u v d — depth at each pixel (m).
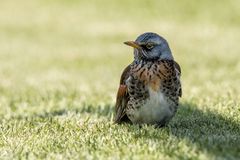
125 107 9.41
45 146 8.76
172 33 28.02
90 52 24.44
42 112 12.30
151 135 8.86
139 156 7.84
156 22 30.34
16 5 35.47
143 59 9.16
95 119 10.70
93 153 8.16
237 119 10.14
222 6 31.73
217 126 9.74
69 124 10.21
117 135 9.08
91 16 32.47
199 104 12.02
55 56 23.80
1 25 31.34
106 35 28.28
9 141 9.19
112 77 18.52
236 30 27.94
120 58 22.84
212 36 26.81
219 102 11.82
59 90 15.75
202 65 19.86
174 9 32.09
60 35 28.84
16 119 11.38
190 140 8.46
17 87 16.84
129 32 28.66
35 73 19.91
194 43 25.44
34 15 33.31
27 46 26.44
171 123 10.00
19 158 8.17
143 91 9.02
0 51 25.34
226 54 22.20
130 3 33.84
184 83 15.90
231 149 7.91
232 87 14.28
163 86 8.99
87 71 20.08
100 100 13.75
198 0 32.78
